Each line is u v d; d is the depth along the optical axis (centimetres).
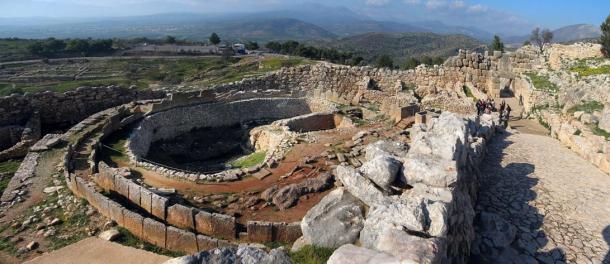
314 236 1031
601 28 4053
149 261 1191
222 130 3447
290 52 13538
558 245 1192
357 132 2723
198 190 1856
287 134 2744
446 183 1061
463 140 1370
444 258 776
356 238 998
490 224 1225
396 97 3722
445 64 4128
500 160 1936
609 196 1515
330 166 2097
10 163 2209
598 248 1178
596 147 1950
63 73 9656
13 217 1568
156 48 14375
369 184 1079
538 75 3809
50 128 3012
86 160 2155
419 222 843
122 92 3369
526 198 1493
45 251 1353
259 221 1420
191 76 9662
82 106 3170
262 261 778
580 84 3042
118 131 2714
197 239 1339
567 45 4244
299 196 1717
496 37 7331
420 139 1283
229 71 9650
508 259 1097
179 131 3228
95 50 12850
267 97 3825
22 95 2877
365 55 18262
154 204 1553
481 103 3159
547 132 2812
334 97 3856
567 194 1527
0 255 1327
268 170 2094
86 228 1483
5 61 10669
